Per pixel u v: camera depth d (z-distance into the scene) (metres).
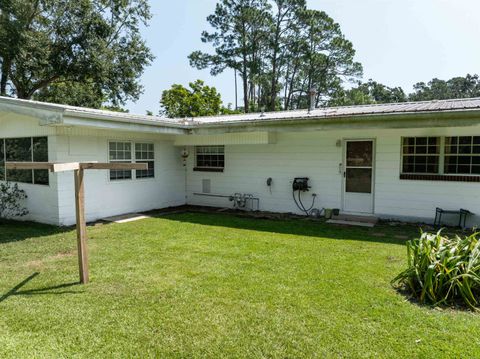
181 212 9.31
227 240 5.90
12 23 14.02
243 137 8.86
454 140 7.01
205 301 3.30
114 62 18.42
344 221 7.66
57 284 3.80
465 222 6.89
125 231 6.70
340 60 27.47
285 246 5.46
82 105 19.05
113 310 3.13
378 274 4.05
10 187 8.31
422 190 7.34
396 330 2.74
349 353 2.43
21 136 7.90
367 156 7.95
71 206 7.54
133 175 9.09
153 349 2.51
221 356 2.41
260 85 27.62
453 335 2.65
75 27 16.70
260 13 25.64
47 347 2.54
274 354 2.42
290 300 3.31
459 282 3.21
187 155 10.68
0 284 3.82
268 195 9.34
